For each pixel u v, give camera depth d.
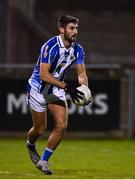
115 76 40.41
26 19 58.12
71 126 40.28
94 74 40.22
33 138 22.44
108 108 40.41
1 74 39.88
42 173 21.73
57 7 65.62
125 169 23.80
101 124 40.44
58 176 20.75
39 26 60.81
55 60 21.09
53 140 21.19
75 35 21.02
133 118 40.88
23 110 39.94
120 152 31.23
